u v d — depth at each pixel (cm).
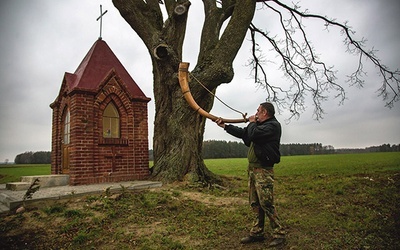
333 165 2452
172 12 968
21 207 600
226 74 934
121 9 991
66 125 1034
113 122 1005
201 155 1047
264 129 404
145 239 463
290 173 1666
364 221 515
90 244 453
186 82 580
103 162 939
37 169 3014
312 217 555
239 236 471
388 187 866
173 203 649
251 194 440
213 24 1126
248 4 966
